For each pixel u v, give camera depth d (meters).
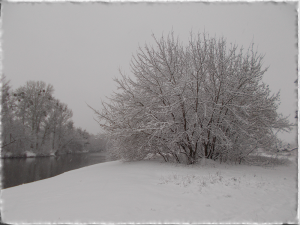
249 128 10.88
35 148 39.38
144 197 5.08
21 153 36.22
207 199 5.04
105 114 11.49
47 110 44.22
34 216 3.91
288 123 11.66
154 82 10.56
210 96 10.70
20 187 7.09
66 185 6.96
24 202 4.95
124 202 4.70
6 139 33.31
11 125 33.75
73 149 52.91
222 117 10.37
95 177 7.91
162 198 5.04
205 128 10.21
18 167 23.25
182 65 10.91
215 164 10.35
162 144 10.73
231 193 5.52
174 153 10.97
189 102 10.28
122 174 8.05
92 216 3.88
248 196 5.32
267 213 4.21
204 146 11.03
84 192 5.72
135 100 10.53
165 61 10.40
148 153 11.89
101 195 5.30
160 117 10.29
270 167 10.91
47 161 29.98
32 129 41.69
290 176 8.05
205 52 10.22
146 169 8.84
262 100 11.10
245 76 10.46
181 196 5.23
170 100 10.41
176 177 7.22
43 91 44.22
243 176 7.67
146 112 9.88
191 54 10.66
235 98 10.57
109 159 15.36
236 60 10.90
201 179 6.88
